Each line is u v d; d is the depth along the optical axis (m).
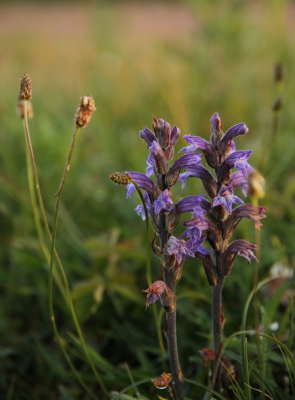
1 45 2.77
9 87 1.91
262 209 0.64
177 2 3.69
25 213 1.05
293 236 0.94
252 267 0.86
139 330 0.84
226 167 0.63
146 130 0.63
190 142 0.63
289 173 1.18
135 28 2.78
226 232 0.64
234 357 0.70
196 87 1.62
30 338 0.85
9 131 1.34
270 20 1.75
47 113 1.64
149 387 0.75
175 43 1.79
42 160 1.22
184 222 0.63
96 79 1.97
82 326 0.86
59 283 0.80
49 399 0.78
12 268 0.94
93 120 1.55
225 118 1.54
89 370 0.79
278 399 0.71
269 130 1.31
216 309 0.66
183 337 0.80
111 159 1.35
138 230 1.02
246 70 1.68
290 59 1.68
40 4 4.58
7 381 0.80
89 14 2.14
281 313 0.82
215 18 1.65
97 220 1.09
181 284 0.88
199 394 0.73
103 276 0.88
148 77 1.82
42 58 2.47
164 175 0.63
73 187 1.19
